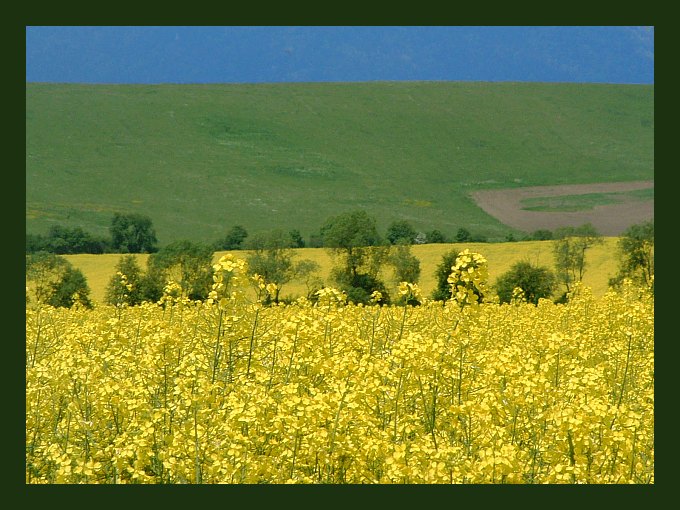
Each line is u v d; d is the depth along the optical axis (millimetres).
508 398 17266
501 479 14672
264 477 15336
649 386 22594
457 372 18500
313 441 15711
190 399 16422
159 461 16391
